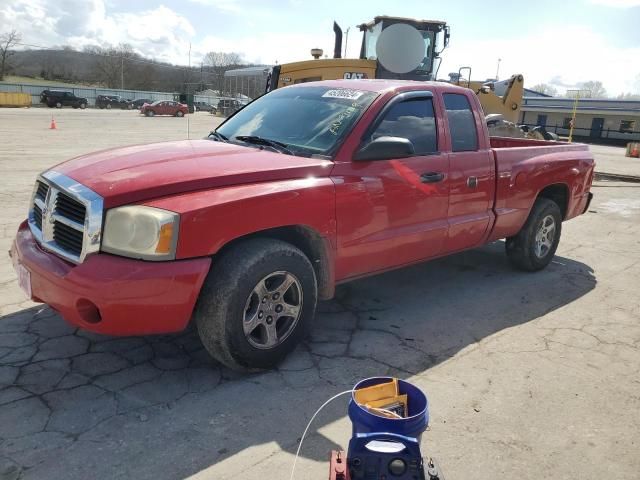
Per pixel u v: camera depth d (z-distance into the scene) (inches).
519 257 220.4
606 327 171.5
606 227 323.6
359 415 84.3
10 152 586.2
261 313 129.8
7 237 234.5
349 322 168.7
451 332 163.9
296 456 103.3
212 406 119.0
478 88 561.6
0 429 107.3
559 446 110.4
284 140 157.9
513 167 198.2
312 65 481.4
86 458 100.4
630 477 102.1
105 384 125.7
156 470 98.3
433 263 236.5
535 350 153.5
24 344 142.4
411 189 161.0
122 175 124.0
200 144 160.9
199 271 116.6
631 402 127.9
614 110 1702.8
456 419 118.1
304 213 134.4
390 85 168.9
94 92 2800.2
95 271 112.6
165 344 146.6
